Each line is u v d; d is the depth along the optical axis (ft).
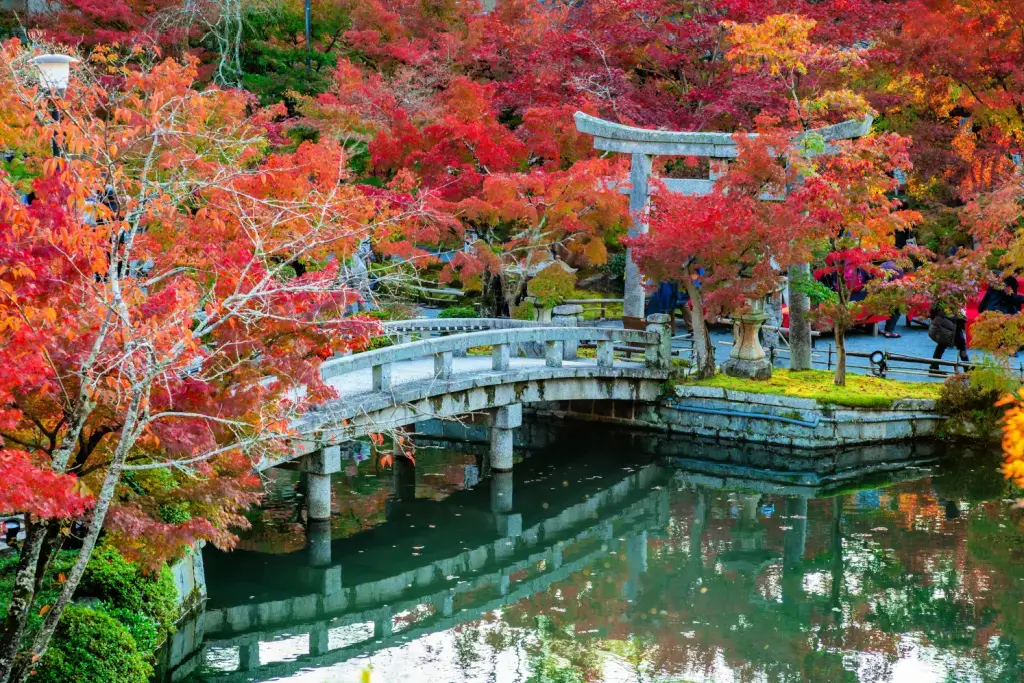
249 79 97.91
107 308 31.63
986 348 69.92
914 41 88.38
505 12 105.40
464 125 79.51
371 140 84.58
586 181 76.13
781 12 91.81
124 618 40.98
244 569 55.06
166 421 33.94
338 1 106.32
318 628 49.90
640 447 75.00
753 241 70.33
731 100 90.48
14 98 37.96
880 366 77.36
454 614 51.65
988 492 65.62
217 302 33.27
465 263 75.87
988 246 71.00
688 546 59.21
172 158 40.88
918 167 91.15
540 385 69.51
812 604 51.75
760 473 69.92
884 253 72.28
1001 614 50.24
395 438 43.42
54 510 29.14
